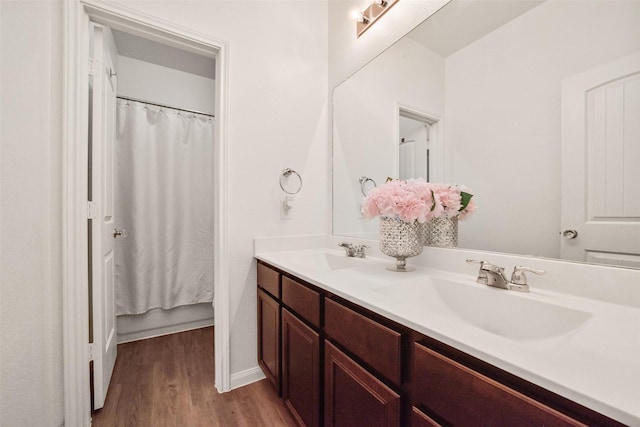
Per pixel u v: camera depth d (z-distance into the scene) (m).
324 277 0.98
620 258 0.69
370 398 0.71
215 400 1.42
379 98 1.46
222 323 1.49
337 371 0.85
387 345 0.66
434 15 1.18
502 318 0.76
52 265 1.13
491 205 0.97
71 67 1.15
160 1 1.34
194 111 2.39
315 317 0.98
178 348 2.01
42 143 1.10
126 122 2.12
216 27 1.48
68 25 1.14
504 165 0.93
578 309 0.65
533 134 0.86
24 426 1.05
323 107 1.86
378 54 1.47
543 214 0.84
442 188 1.07
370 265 1.23
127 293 2.11
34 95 1.08
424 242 1.16
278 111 1.67
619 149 0.69
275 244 1.63
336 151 1.79
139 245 2.12
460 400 0.49
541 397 0.40
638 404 0.32
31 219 1.07
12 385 1.02
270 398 1.44
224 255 1.49
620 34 0.69
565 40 0.79
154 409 1.35
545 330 0.68
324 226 1.85
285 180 1.69
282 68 1.70
